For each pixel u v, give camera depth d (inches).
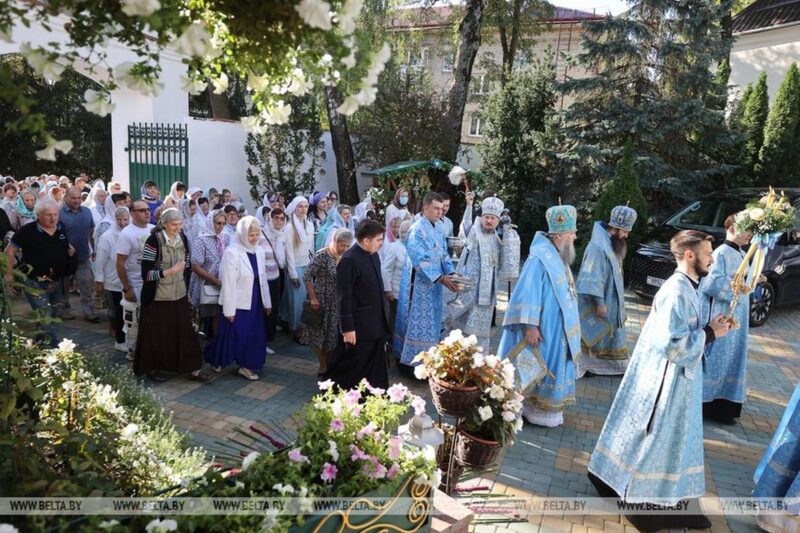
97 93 66.4
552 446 190.1
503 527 142.3
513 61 848.3
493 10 779.4
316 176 673.6
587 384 253.1
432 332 242.8
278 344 288.5
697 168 568.1
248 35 64.2
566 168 581.0
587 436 199.6
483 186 553.6
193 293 270.7
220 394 219.6
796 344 335.6
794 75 554.9
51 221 254.1
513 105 628.4
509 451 184.5
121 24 61.5
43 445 88.4
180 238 221.6
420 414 115.9
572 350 198.5
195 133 542.0
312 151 620.1
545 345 196.7
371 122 632.4
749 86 622.5
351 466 92.4
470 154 707.4
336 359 195.2
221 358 230.2
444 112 625.0
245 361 232.7
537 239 200.5
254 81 74.7
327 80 69.4
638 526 145.9
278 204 432.8
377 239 189.6
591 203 557.3
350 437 96.3
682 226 426.9
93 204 366.0
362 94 67.3
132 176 509.0
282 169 596.1
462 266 243.0
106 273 256.8
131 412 147.4
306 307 232.4
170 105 518.0
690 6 549.0
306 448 92.4
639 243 430.9
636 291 406.6
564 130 573.0
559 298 194.9
